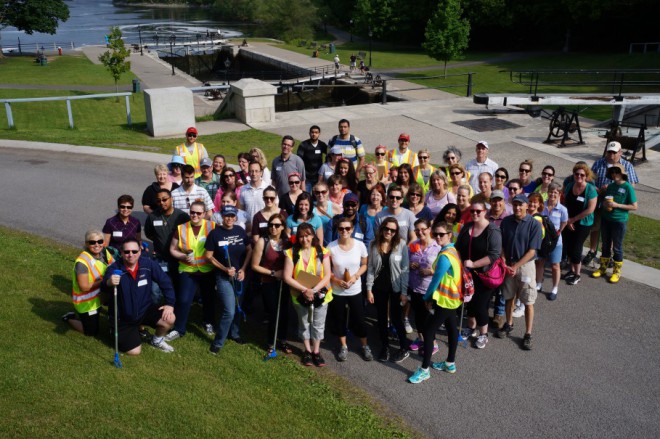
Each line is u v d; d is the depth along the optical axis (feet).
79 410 19.54
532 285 25.98
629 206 31.58
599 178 36.55
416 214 28.81
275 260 25.00
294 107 130.31
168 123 67.82
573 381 24.04
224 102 79.10
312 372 24.61
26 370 21.15
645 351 26.23
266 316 29.04
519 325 28.45
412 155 36.32
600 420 21.70
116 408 19.95
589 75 145.69
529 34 213.05
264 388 22.95
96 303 24.70
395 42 230.48
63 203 44.96
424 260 25.45
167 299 24.61
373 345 27.04
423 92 118.73
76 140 64.34
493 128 70.49
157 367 23.38
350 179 31.22
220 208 29.48
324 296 24.18
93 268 24.53
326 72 152.46
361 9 222.28
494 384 23.88
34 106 108.37
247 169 34.22
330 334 28.02
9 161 56.24
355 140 37.68
